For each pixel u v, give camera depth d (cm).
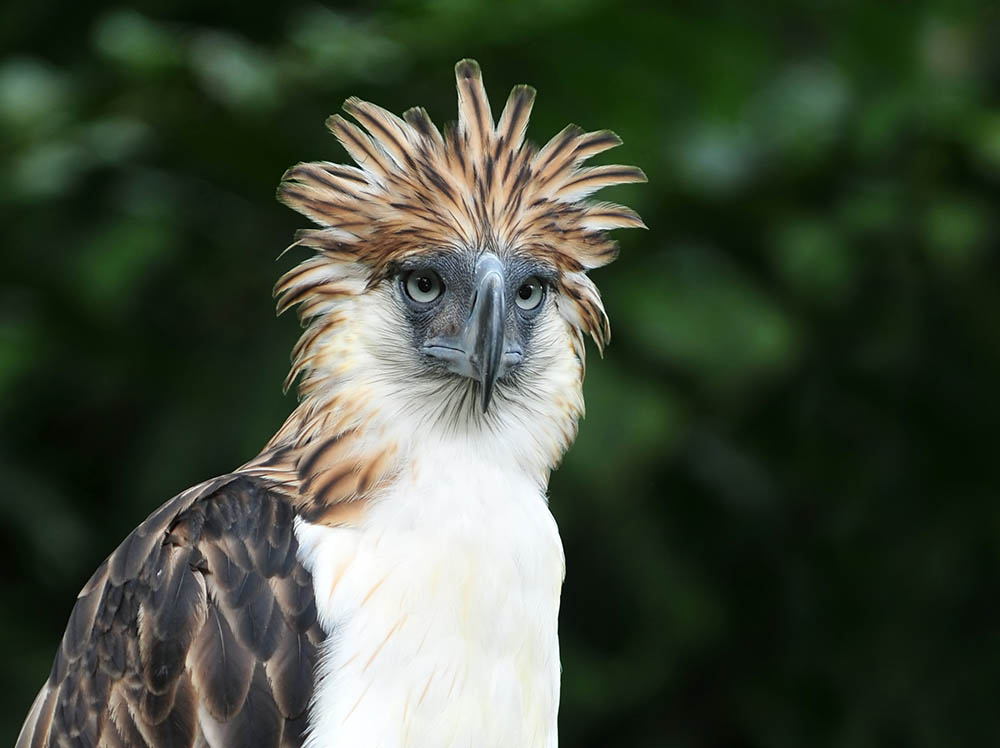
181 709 1046
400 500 1098
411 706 1039
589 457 1762
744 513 2145
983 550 2228
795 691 2203
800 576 2205
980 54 2336
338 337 1158
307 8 2100
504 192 1166
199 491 1121
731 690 2219
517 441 1179
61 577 1989
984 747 2172
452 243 1145
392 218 1146
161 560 1083
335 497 1102
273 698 1038
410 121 1180
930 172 2028
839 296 1994
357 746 1022
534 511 1146
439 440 1137
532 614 1106
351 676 1038
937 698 2181
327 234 1162
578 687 2031
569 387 1219
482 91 1191
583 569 2075
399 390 1140
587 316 1239
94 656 1095
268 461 1166
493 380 1107
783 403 2162
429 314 1144
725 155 1969
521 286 1179
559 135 1205
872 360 2098
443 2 1717
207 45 1764
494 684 1070
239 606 1056
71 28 2095
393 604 1052
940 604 2223
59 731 1105
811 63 2194
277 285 1183
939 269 2067
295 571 1070
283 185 1162
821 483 2195
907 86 2084
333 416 1138
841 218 1972
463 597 1067
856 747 2147
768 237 1953
